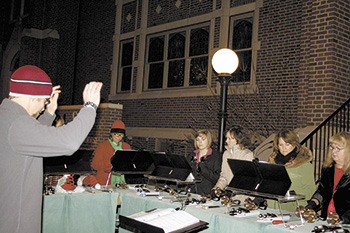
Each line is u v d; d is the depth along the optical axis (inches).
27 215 75.9
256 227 116.3
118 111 370.3
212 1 391.5
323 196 134.8
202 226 99.2
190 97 397.4
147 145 435.2
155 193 163.6
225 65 218.2
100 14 543.2
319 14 277.4
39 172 79.7
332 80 266.8
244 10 359.3
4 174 73.5
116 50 503.8
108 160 206.1
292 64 317.1
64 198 148.6
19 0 666.8
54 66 574.9
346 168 125.4
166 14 442.3
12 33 661.3
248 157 168.1
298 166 144.9
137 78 466.6
